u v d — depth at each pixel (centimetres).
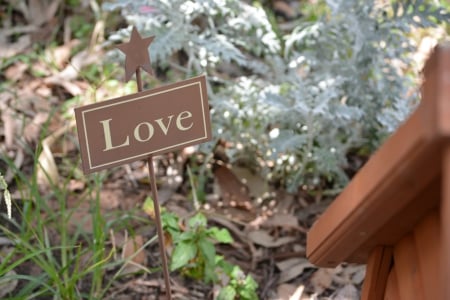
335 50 232
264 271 221
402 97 235
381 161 106
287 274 219
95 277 198
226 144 257
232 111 231
